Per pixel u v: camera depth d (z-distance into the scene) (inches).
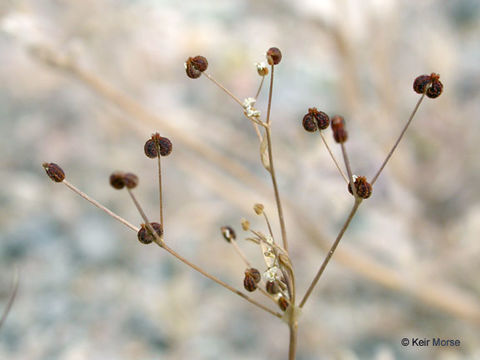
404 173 7.7
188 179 9.0
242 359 6.9
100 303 7.5
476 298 7.0
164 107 8.3
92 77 6.2
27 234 8.5
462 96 9.1
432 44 8.4
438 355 6.7
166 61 8.8
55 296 7.7
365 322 7.1
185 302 7.4
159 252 8.1
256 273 4.0
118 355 6.9
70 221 8.8
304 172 7.4
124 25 7.8
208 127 8.4
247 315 7.3
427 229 7.7
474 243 7.4
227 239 4.1
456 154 8.0
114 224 8.7
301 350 6.9
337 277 7.5
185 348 7.0
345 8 7.0
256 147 8.4
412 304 7.2
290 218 7.0
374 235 7.5
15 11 6.1
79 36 7.1
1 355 7.0
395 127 7.7
